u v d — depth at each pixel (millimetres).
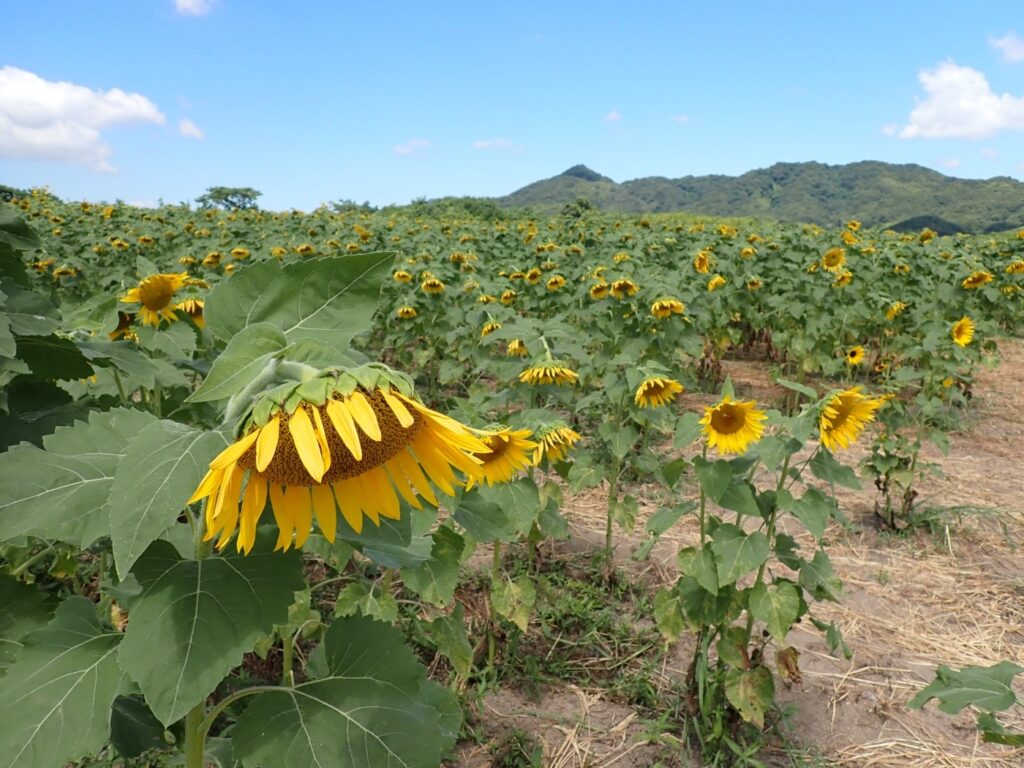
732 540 2980
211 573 1355
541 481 5945
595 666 3660
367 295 1481
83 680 1387
